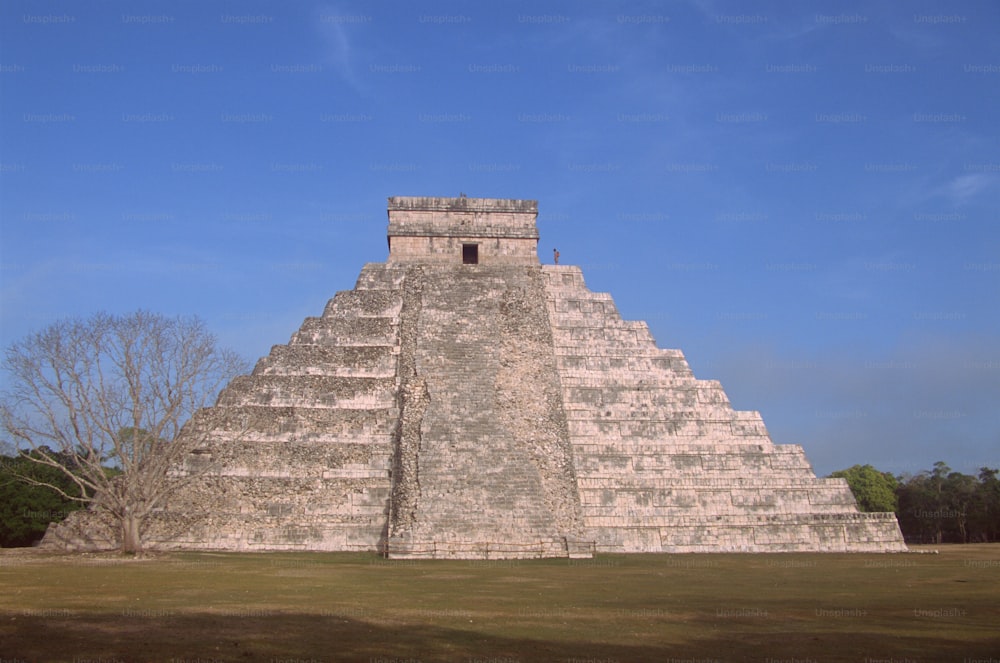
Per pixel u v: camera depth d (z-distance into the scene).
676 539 43.50
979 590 25.41
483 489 39.50
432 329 49.41
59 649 14.88
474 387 45.31
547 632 17.20
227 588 24.16
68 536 41.03
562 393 49.56
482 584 26.23
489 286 53.84
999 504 76.00
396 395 48.38
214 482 43.28
